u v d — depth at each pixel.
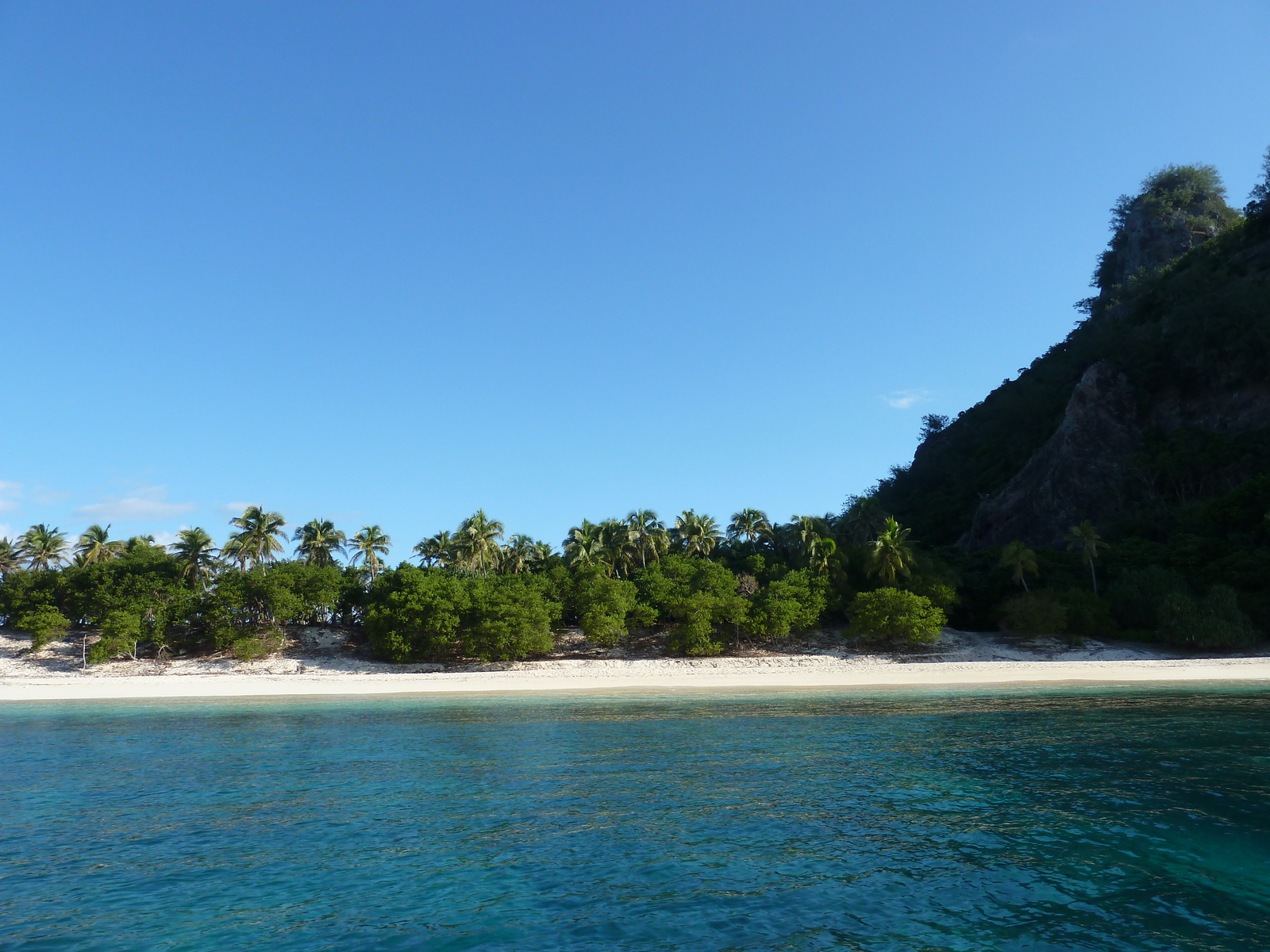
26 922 14.61
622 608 69.00
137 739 36.03
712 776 25.81
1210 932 13.00
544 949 12.98
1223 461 92.69
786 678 60.84
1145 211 162.62
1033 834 18.47
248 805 23.08
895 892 15.11
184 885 16.44
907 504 142.25
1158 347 110.88
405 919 14.41
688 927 13.76
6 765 29.91
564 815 21.34
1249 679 53.00
